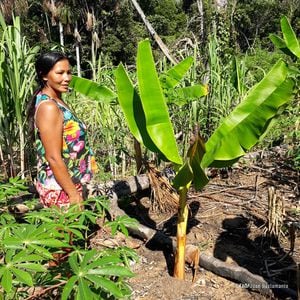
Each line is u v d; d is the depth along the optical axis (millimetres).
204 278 3014
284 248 3359
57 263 2062
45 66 2555
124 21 20922
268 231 3492
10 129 4418
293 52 4516
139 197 4410
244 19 20641
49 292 1875
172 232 3729
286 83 2312
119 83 2809
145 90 2551
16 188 2273
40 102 2520
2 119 4332
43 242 1561
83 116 5070
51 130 2496
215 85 5301
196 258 3029
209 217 3926
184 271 2996
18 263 1453
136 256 1939
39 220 2014
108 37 20281
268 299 2738
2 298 1702
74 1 17422
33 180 4457
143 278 3047
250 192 4438
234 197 4328
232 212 3994
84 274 1470
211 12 8875
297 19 22703
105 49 20016
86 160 2771
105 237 3391
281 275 2994
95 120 4980
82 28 19125
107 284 1449
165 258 3293
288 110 5523
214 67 5461
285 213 3762
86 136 2756
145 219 3996
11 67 4258
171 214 4066
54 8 17172
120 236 3473
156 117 2562
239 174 4961
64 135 2627
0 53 4223
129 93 2805
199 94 4047
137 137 2760
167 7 24172
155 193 4086
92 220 1921
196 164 2424
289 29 4543
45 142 2514
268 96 2312
